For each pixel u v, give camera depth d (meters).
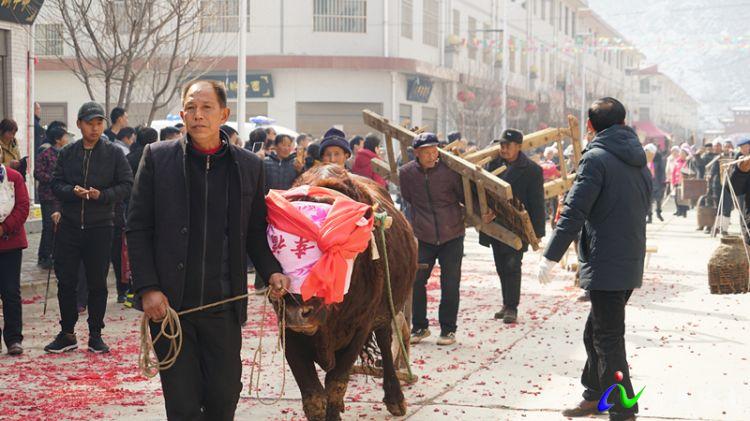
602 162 6.04
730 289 10.91
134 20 16.56
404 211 15.71
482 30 41.16
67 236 8.57
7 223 8.37
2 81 17.69
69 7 20.06
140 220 4.58
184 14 17.58
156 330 4.61
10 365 8.15
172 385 4.55
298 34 32.66
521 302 11.80
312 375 5.50
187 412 4.55
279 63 31.73
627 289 6.04
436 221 8.99
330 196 5.23
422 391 7.28
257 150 12.30
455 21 40.69
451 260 9.09
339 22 33.06
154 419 6.46
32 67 18.41
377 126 10.15
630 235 6.04
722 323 10.18
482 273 14.91
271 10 32.41
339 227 4.93
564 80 56.06
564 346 9.03
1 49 17.53
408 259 6.34
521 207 9.01
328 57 32.12
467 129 38.53
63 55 28.55
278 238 4.94
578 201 6.02
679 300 11.88
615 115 6.20
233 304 4.67
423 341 9.33
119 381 7.59
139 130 11.78
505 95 41.31
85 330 9.84
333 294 4.88
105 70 16.86
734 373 7.79
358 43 33.25
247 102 32.59
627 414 6.05
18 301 8.61
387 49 33.50
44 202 13.12
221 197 4.64
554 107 50.72
